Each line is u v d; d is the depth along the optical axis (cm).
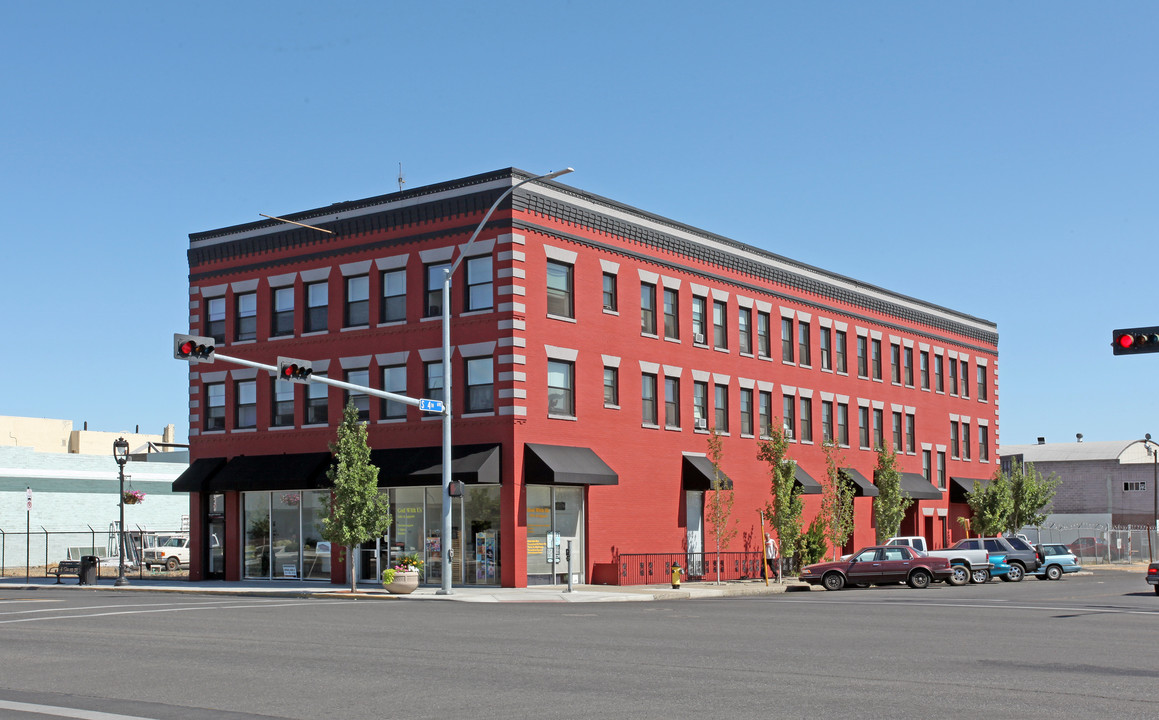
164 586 4081
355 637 2102
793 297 5325
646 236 4441
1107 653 1844
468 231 3947
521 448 3809
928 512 6319
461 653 1820
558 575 3962
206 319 4603
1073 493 10044
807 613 2816
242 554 4406
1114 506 9862
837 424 5594
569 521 4034
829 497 5050
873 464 5847
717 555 4572
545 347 3938
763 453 4612
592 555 4075
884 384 6003
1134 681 1497
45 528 6328
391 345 4091
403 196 4100
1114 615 2752
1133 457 9825
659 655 1795
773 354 5153
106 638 2089
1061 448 10381
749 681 1487
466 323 3925
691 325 4653
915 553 4400
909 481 5988
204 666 1656
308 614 2717
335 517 3631
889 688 1423
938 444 6481
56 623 2438
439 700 1325
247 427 4456
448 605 3133
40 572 5625
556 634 2169
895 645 1970
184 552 5991
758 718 1198
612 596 3441
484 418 3859
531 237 3928
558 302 4038
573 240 4097
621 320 4291
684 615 2728
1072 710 1254
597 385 4153
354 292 4231
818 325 5506
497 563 3850
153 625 2384
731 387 4869
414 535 3997
